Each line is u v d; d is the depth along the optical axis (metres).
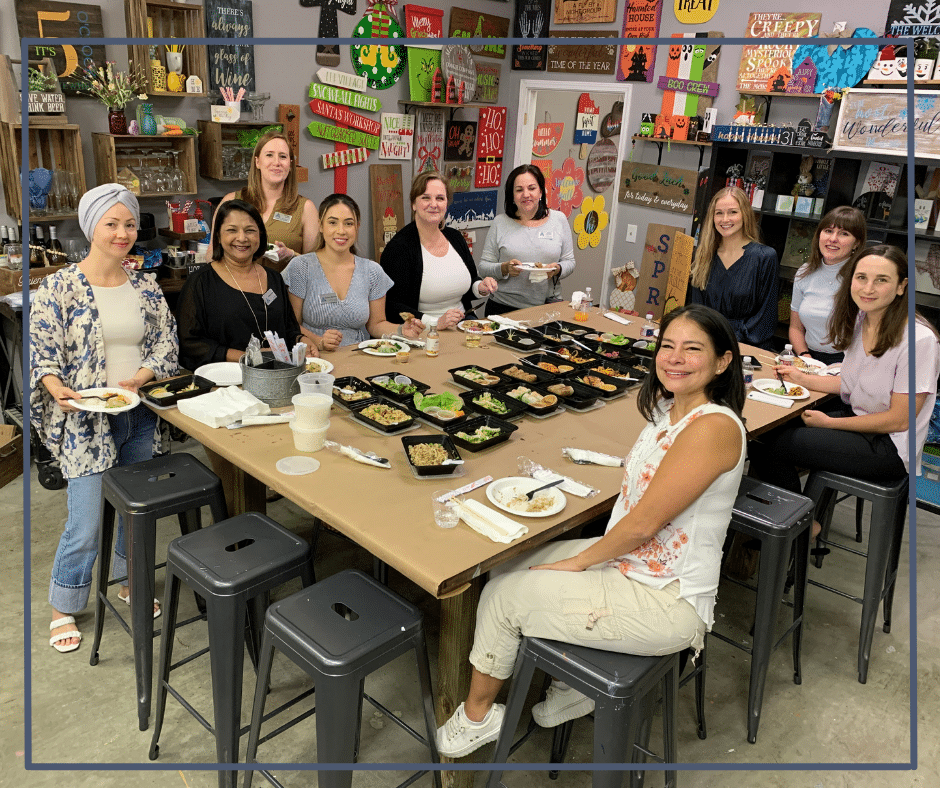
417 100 5.62
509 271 4.30
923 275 4.39
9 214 3.85
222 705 2.00
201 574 1.96
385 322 3.60
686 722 2.48
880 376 2.87
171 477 2.42
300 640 1.77
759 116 4.96
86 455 2.50
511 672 1.98
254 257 3.02
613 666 1.77
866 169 4.48
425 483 2.19
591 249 6.28
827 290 3.62
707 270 4.06
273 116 4.92
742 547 3.16
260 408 2.53
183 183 4.43
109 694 2.46
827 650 2.88
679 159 5.42
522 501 2.09
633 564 1.94
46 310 2.43
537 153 6.52
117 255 2.50
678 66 5.26
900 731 2.49
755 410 2.86
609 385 3.00
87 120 4.13
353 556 3.26
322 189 5.31
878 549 2.65
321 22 4.96
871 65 4.38
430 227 3.90
